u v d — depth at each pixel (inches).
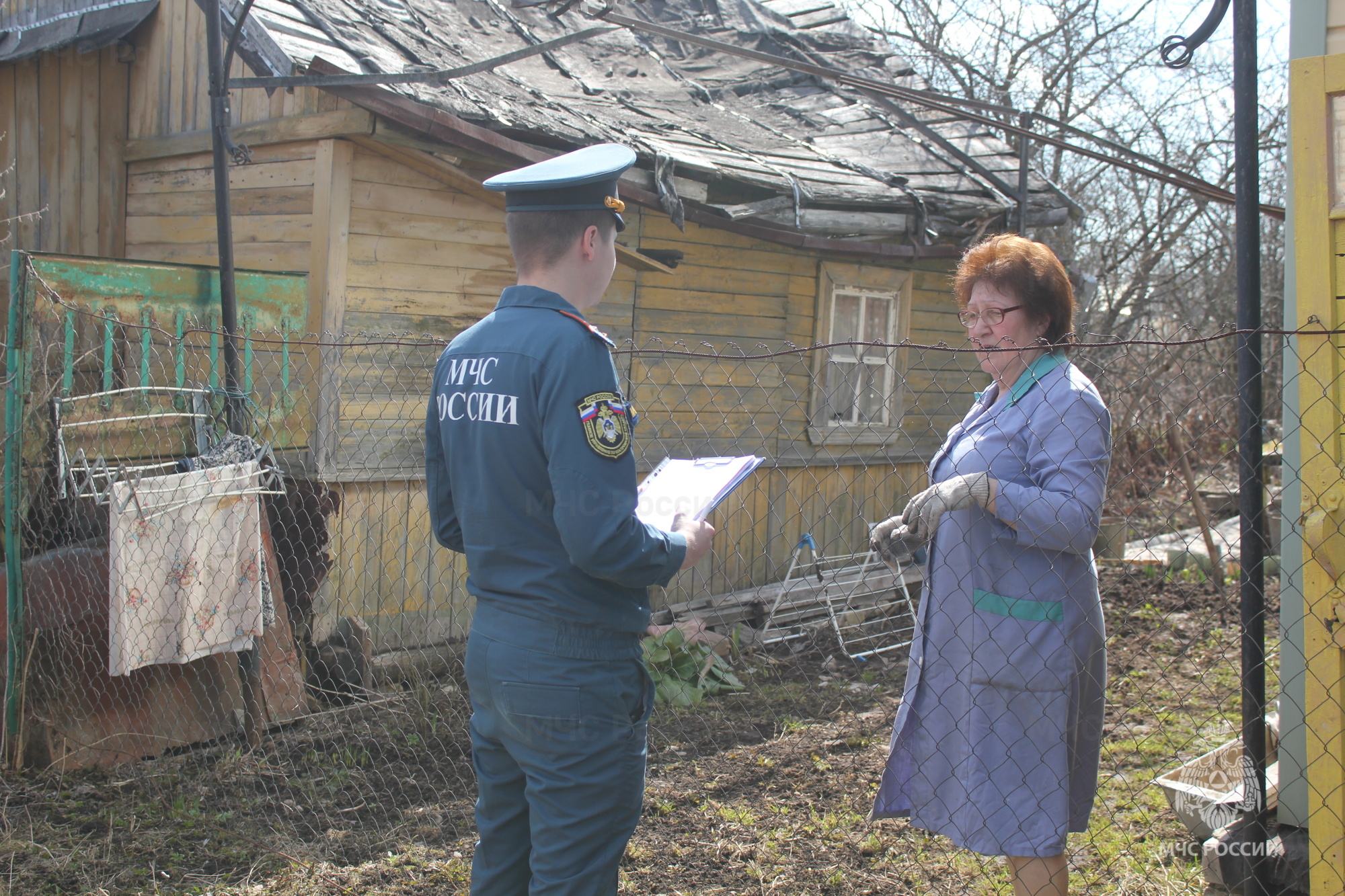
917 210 291.3
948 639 97.4
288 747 180.2
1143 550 333.7
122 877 133.9
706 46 225.8
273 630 188.7
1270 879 107.6
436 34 259.4
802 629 268.2
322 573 204.1
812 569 300.7
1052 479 88.3
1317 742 91.5
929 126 362.9
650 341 262.7
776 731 197.2
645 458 262.1
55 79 256.8
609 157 86.5
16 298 164.4
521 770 86.4
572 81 287.9
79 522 177.0
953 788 97.2
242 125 222.7
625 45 350.3
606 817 81.7
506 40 293.0
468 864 136.9
